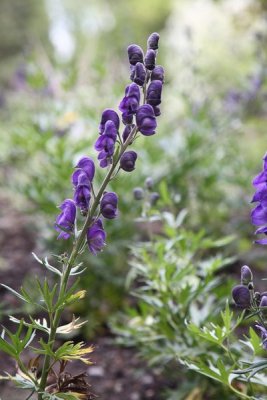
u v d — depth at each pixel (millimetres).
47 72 2564
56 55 2613
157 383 1572
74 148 1946
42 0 9297
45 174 2010
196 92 2889
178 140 2289
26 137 2102
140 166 2141
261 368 1059
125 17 8266
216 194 2371
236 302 1085
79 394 1111
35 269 2098
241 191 2480
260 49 2627
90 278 1817
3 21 8953
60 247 1840
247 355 1342
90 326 1741
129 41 3852
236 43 3418
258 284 1980
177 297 1401
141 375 1596
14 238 2387
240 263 2154
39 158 2281
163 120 3027
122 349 1695
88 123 2277
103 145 1085
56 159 1918
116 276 1860
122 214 1870
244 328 1668
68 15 7922
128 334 1485
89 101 2521
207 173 2275
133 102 1082
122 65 3031
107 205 1087
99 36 6012
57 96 2498
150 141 2254
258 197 1042
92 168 1102
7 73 7844
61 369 1130
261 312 1090
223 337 1167
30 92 2707
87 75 2959
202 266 1475
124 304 1815
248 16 3252
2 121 3518
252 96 2561
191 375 1418
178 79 3004
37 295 1834
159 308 1391
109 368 1626
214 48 3572
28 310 1770
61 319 1771
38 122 2125
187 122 2449
